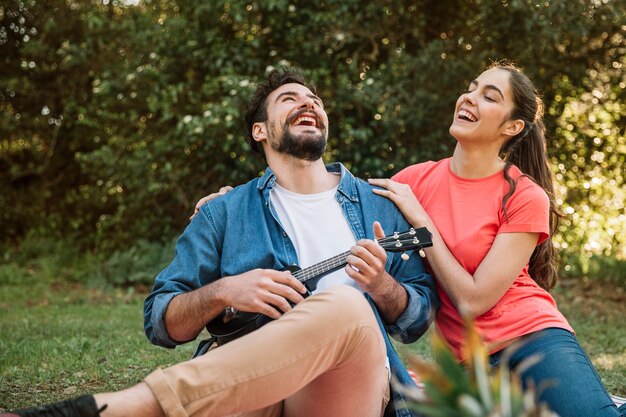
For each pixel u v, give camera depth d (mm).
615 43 7242
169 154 8172
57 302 7070
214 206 2580
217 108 7102
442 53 7305
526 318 2482
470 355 1312
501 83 2631
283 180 2625
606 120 7699
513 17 6879
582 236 7941
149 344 4547
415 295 2408
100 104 8836
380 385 2186
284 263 2469
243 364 1943
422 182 2826
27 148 10180
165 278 2486
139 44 8242
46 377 3531
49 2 9688
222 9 7789
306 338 1991
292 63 7617
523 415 1211
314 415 2197
